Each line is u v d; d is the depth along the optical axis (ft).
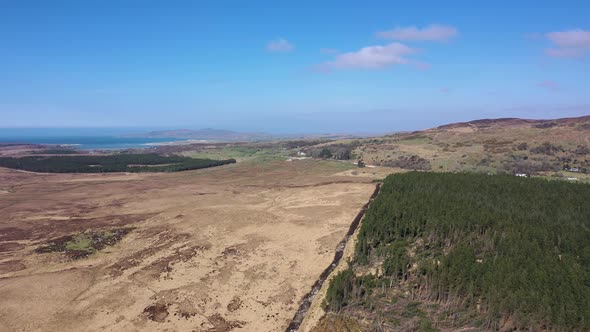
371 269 173.37
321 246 220.02
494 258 156.04
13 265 210.18
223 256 214.90
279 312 160.25
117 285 184.24
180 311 161.58
